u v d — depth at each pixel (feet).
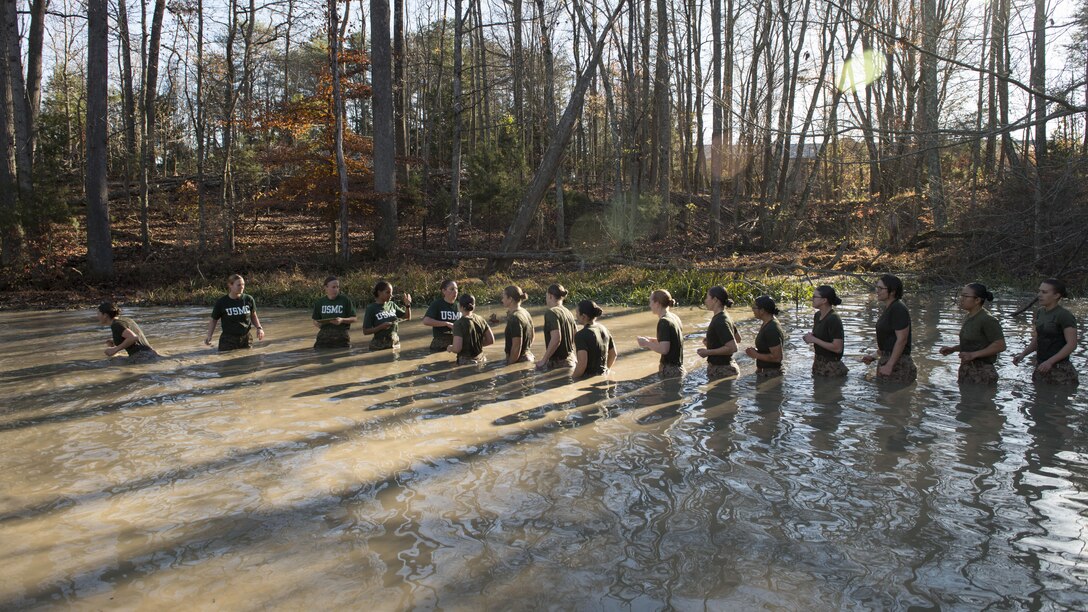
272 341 34.19
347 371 26.78
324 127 69.92
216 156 91.09
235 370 27.12
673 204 88.33
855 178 103.14
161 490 14.96
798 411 20.38
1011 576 11.05
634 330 37.01
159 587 11.00
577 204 92.79
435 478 15.47
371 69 67.72
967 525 12.82
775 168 89.76
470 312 28.35
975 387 22.95
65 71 88.02
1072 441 17.34
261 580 11.18
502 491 14.69
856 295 50.34
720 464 16.11
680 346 25.18
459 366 27.55
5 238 58.75
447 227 85.92
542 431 18.80
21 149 61.46
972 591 10.63
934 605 10.25
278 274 60.39
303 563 11.73
